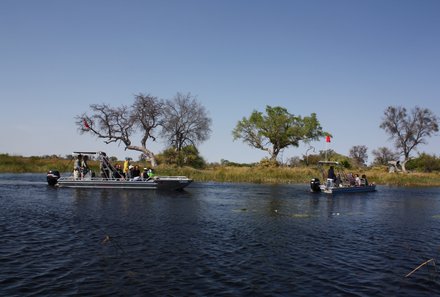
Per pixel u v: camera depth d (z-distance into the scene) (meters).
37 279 9.66
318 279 10.15
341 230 16.95
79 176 34.94
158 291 9.03
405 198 32.72
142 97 62.44
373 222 19.38
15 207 21.36
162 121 64.62
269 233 15.84
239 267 10.97
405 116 82.69
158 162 65.94
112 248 12.68
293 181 49.34
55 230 15.27
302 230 16.70
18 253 11.88
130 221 17.67
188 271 10.52
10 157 68.75
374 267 11.30
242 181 49.38
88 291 8.95
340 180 39.34
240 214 20.86
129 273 10.24
